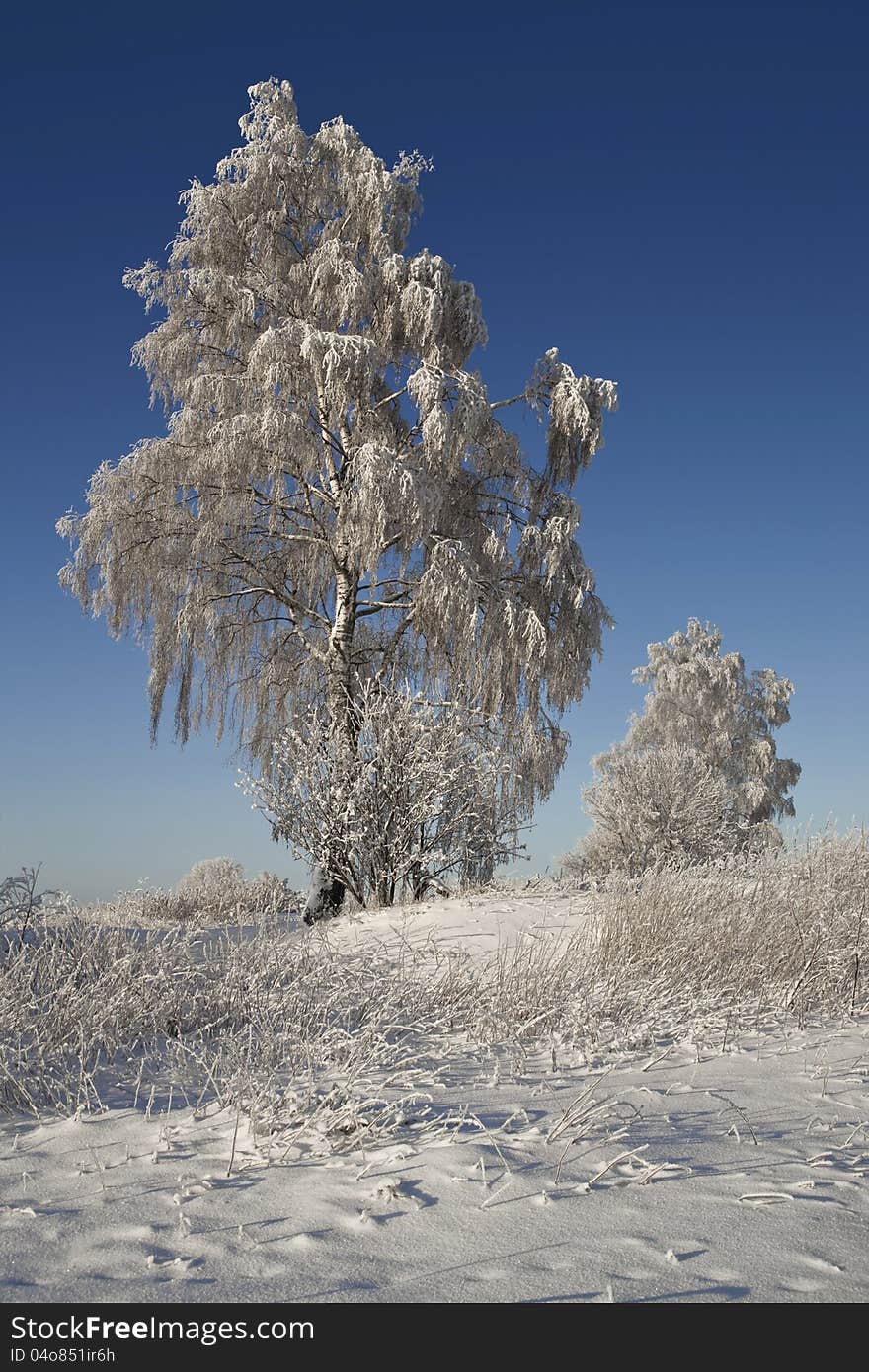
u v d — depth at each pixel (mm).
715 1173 2807
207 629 15766
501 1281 2076
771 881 7570
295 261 15828
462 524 15398
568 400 14945
